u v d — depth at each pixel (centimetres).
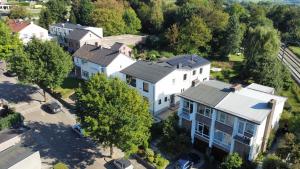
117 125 3612
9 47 6988
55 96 5844
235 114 3691
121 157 4134
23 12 12188
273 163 3666
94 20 10806
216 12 9612
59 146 4312
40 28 9006
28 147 3928
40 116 5109
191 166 3962
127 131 3588
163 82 5206
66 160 4022
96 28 9781
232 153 3806
